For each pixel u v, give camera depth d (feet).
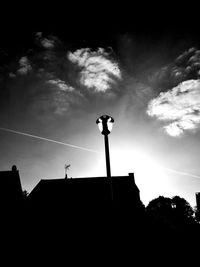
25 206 83.20
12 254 61.21
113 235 20.66
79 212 80.64
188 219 187.01
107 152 22.80
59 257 61.16
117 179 96.48
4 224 68.74
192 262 50.31
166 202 197.26
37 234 72.59
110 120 23.57
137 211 79.66
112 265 19.92
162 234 77.00
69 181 96.99
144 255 53.31
